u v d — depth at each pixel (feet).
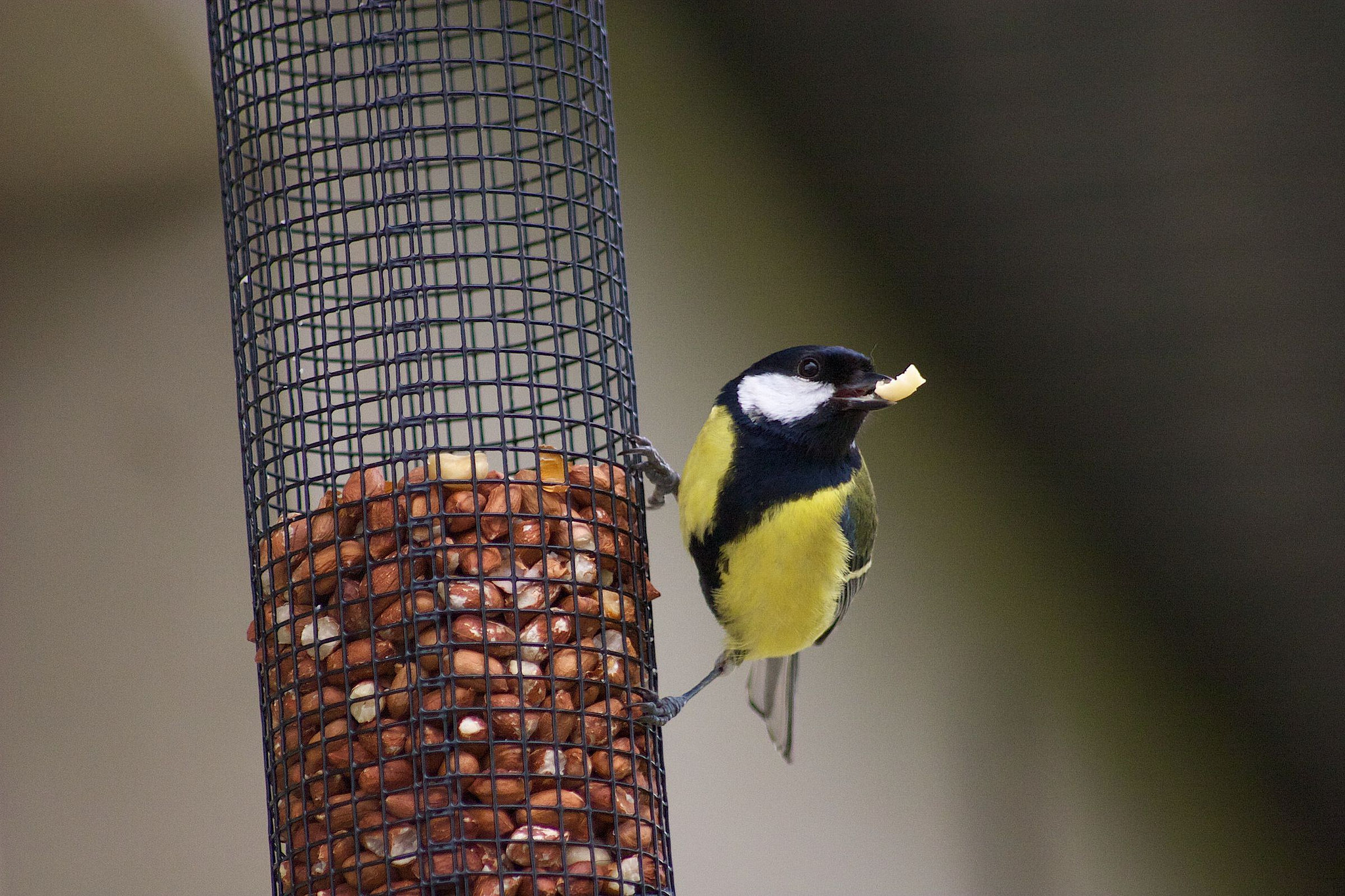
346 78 22.82
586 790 21.16
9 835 30.63
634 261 37.01
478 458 21.90
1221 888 50.98
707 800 36.19
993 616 46.06
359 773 20.77
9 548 32.19
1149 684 51.85
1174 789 50.93
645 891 21.45
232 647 31.73
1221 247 44.78
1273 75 40.47
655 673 23.34
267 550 22.22
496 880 20.16
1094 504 50.88
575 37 24.76
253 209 26.16
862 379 25.46
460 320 22.09
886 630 42.78
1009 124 42.24
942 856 41.11
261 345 25.35
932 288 45.85
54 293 33.14
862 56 41.04
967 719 43.50
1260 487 50.72
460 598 20.93
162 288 32.91
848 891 38.14
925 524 44.78
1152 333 47.19
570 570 21.83
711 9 41.16
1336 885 55.31
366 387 28.58
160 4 28.22
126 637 31.76
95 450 32.48
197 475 32.35
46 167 32.22
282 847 21.77
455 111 29.01
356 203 23.61
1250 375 47.96
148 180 32.99
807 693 40.29
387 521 21.43
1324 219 43.70
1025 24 39.68
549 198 23.00
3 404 32.71
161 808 30.81
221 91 24.38
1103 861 46.01
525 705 20.89
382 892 20.26
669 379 36.94
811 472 25.54
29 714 31.45
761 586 25.49
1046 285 45.93
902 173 43.45
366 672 21.02
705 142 40.29
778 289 40.93
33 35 27.76
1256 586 53.47
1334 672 55.06
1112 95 41.27
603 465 23.15
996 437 48.37
